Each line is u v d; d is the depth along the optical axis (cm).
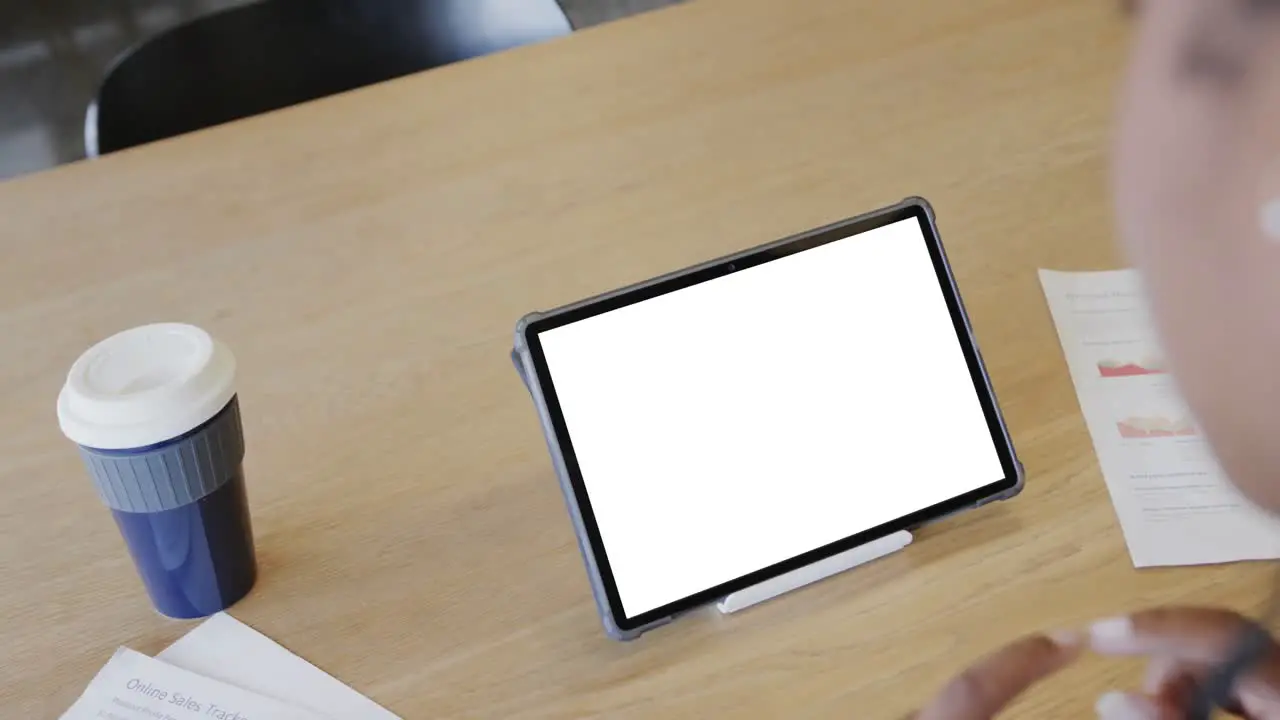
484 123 115
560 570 73
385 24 137
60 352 90
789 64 121
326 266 98
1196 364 15
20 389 87
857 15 128
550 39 127
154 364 65
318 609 71
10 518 77
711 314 70
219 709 65
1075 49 121
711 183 106
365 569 74
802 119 114
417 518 77
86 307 94
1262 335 14
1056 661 58
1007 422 82
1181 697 47
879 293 73
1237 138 14
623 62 123
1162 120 14
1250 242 14
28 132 262
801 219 101
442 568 73
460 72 122
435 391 86
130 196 106
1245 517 73
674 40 126
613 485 67
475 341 90
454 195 106
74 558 75
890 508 71
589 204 104
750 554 69
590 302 67
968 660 66
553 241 100
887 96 116
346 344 91
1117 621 54
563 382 66
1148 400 83
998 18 127
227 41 129
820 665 67
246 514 70
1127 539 73
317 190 107
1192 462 78
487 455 81
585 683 66
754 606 70
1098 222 99
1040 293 92
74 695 66
